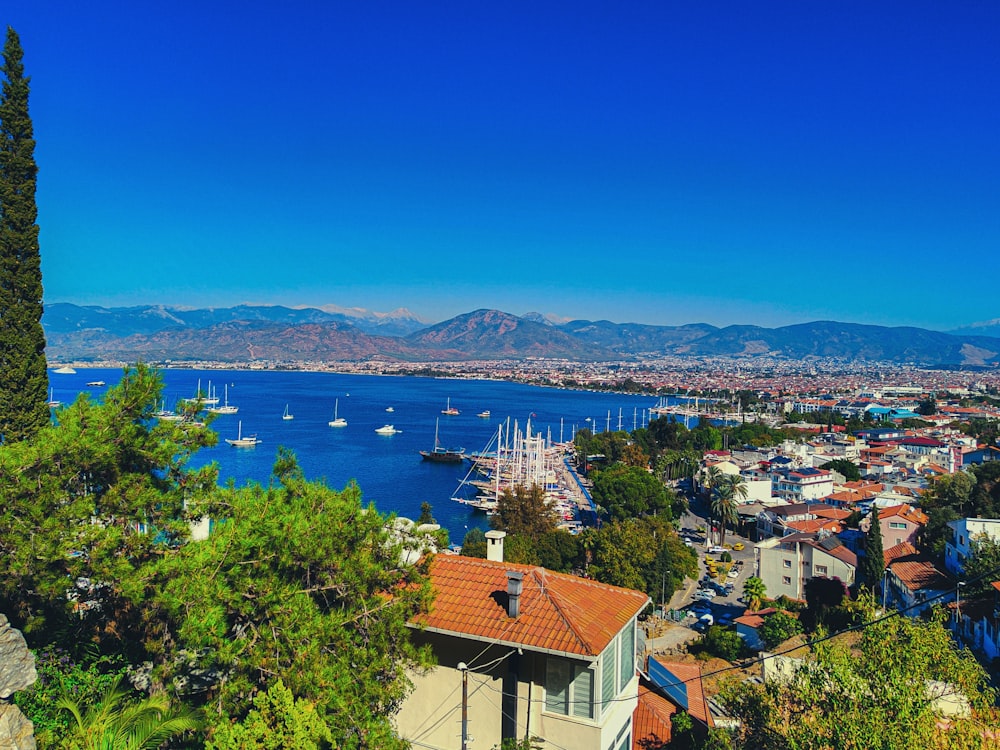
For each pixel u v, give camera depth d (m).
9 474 21.16
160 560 21.16
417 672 22.50
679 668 49.59
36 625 21.80
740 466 180.00
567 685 21.55
